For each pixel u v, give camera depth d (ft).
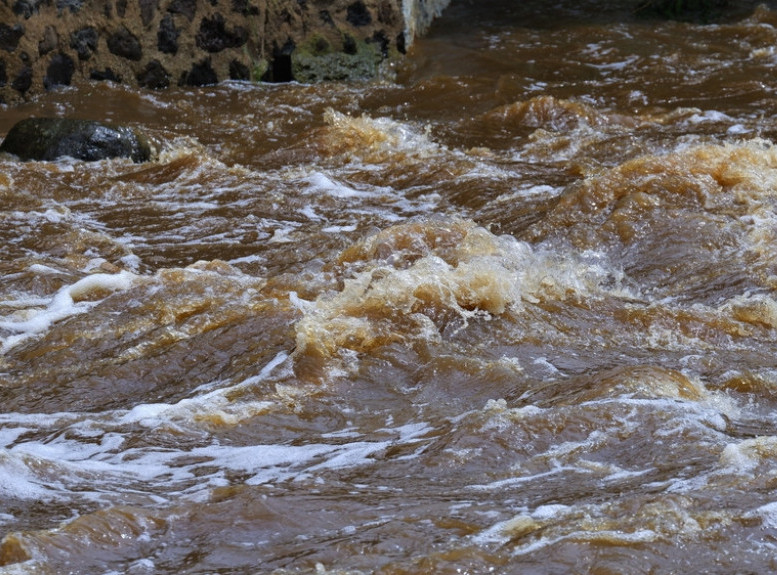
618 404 30.76
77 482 29.25
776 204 56.13
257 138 85.61
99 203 69.26
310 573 21.68
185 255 57.11
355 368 37.42
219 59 103.14
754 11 118.93
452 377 36.19
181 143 84.12
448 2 126.21
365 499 25.95
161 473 30.35
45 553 22.99
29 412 36.55
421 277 42.22
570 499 25.08
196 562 22.93
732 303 42.78
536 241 53.47
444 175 70.54
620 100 90.89
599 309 42.70
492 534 23.02
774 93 90.53
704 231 52.39
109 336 43.09
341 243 56.70
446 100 94.38
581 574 21.02
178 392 37.27
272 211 66.08
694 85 94.17
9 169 74.23
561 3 126.62
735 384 34.42
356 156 77.10
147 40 99.81
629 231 53.26
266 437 33.04
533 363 37.73
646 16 119.75
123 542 23.82
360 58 106.42
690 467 27.02
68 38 96.17
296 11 105.09
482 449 29.27
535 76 100.17
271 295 46.06
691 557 21.57
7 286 49.65
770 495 24.16
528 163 73.00
